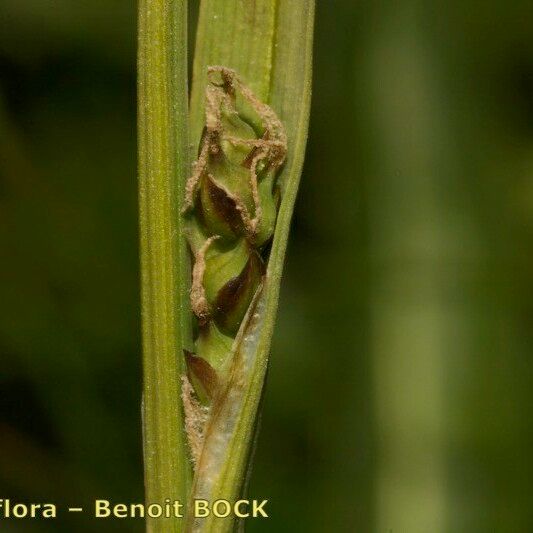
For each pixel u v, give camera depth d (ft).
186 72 0.36
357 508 0.47
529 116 0.52
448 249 0.49
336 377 0.51
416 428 0.46
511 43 0.52
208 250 0.36
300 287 0.53
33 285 0.52
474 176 0.51
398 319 0.48
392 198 0.50
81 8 0.53
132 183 0.55
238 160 0.36
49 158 0.54
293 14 0.37
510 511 0.46
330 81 0.53
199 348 0.36
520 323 0.48
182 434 0.36
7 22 0.52
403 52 0.52
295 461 0.50
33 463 0.49
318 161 0.53
